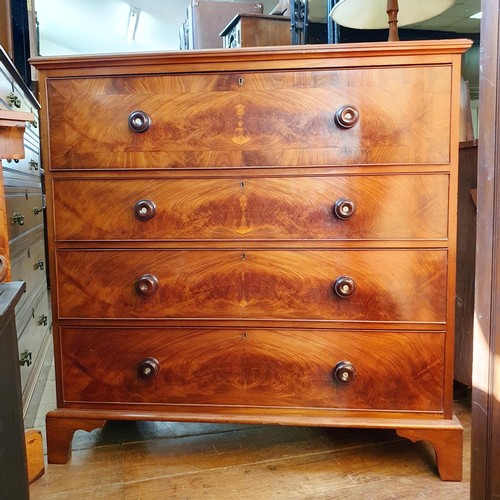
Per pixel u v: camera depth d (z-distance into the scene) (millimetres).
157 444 1486
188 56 1232
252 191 1280
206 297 1321
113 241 1321
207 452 1437
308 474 1317
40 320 2037
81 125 1294
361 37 2520
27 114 1035
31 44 2984
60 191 1319
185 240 1307
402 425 1291
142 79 1267
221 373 1340
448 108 1222
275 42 2119
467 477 1300
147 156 1289
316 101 1241
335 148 1251
